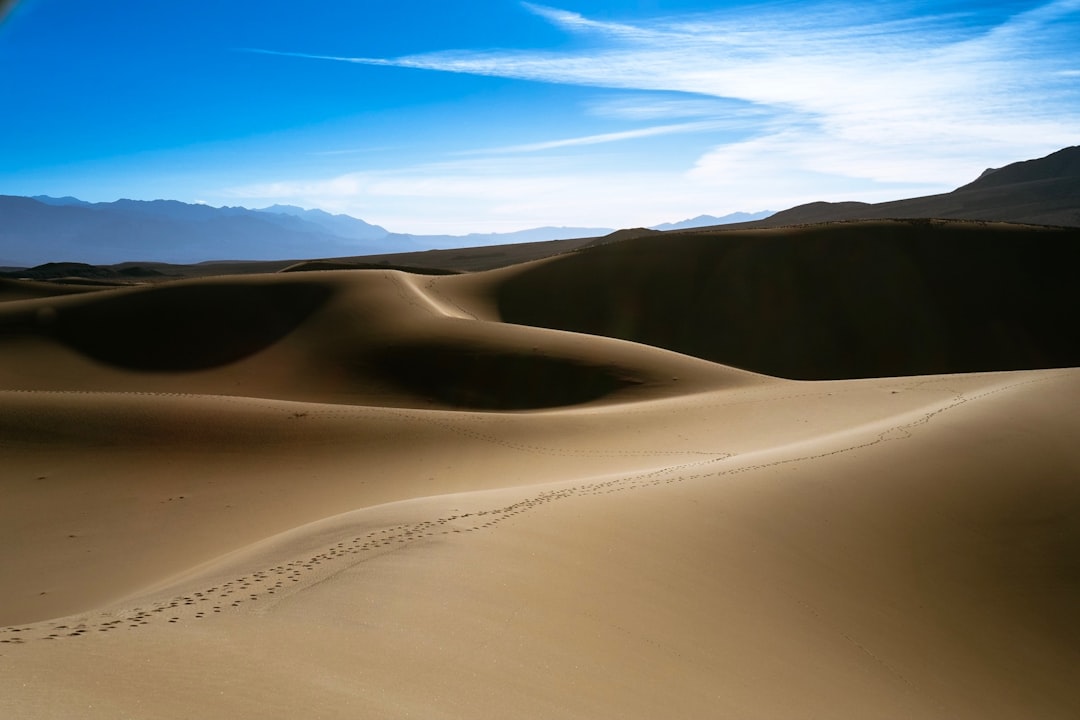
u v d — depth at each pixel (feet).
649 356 135.74
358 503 63.93
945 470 53.57
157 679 19.40
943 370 212.02
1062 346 216.74
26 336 165.07
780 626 33.91
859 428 70.54
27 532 56.49
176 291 185.78
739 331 224.74
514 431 87.20
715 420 91.30
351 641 24.11
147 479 68.54
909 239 251.19
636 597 32.78
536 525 40.65
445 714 19.74
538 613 29.09
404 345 150.41
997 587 42.32
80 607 42.98
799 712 26.61
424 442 82.33
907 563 43.09
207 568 41.63
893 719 28.58
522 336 148.05
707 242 256.73
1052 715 33.53
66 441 74.18
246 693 19.04
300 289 190.70
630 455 78.13
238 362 157.48
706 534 42.04
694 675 27.04
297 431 82.33
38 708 16.63
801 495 49.03
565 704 22.22
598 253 256.11
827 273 239.71
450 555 34.76
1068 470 53.26
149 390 142.92
